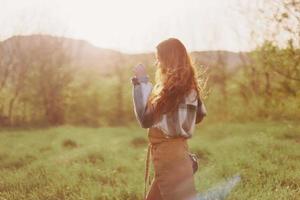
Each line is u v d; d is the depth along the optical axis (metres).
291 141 11.24
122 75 26.34
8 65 26.45
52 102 26.73
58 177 7.86
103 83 26.78
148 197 3.80
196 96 3.59
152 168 8.12
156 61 3.74
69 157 10.27
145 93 3.40
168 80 3.46
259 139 11.08
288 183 6.77
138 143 13.70
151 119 3.40
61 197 6.82
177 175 3.44
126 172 8.45
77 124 25.64
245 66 21.39
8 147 13.29
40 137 16.55
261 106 20.50
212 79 22.12
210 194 5.91
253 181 6.69
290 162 8.21
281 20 14.16
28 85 26.73
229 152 9.74
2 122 25.95
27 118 26.88
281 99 17.73
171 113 3.41
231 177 7.00
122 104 26.30
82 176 8.08
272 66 15.09
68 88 26.88
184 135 3.47
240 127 16.02
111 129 19.75
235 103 21.45
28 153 11.62
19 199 6.73
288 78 15.19
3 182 7.91
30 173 8.66
